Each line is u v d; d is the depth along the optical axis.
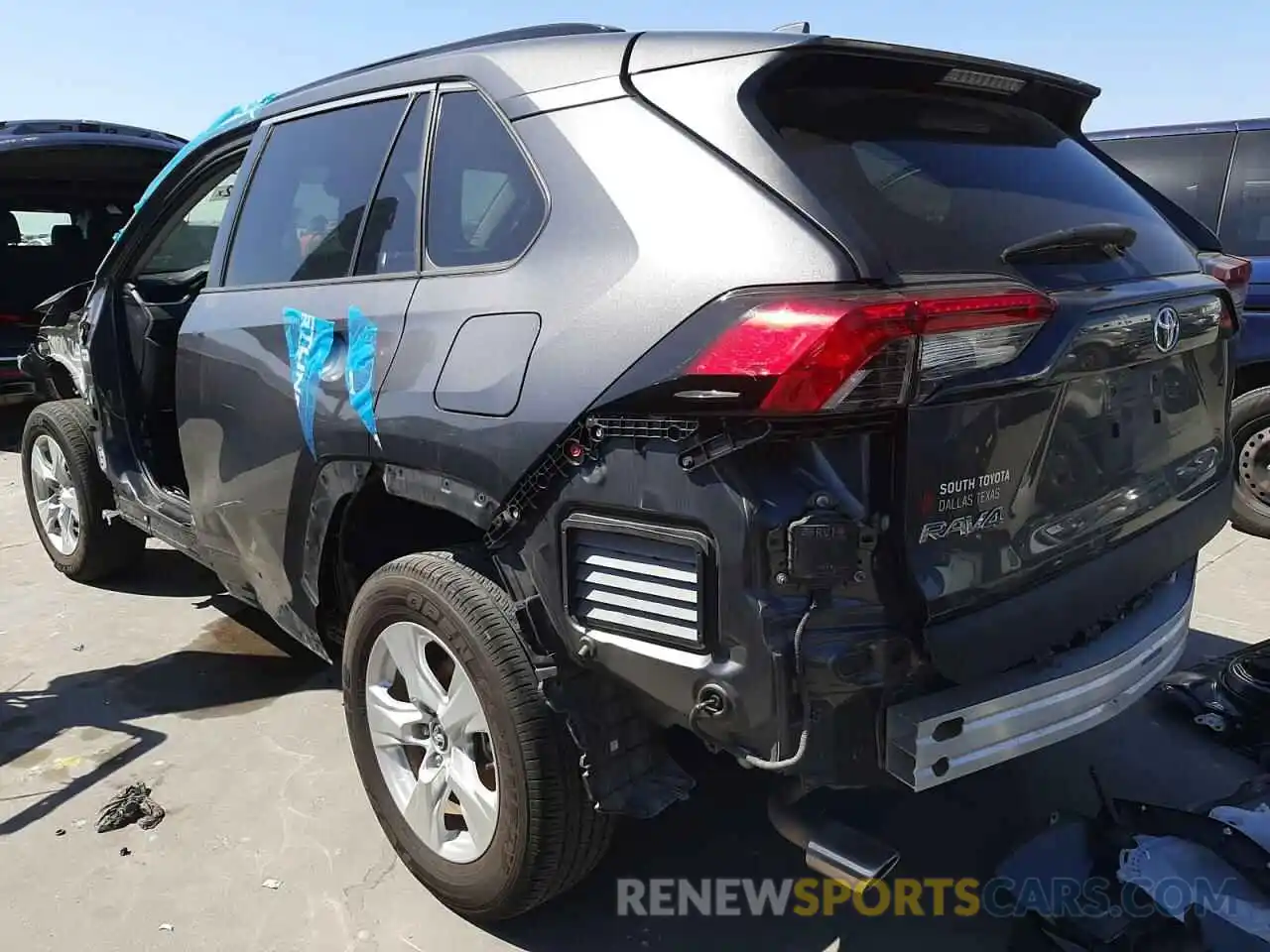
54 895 2.59
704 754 2.76
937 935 2.45
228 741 3.36
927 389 1.81
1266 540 5.26
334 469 2.70
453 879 2.46
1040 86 2.52
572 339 2.05
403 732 2.58
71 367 4.63
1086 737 3.30
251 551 3.21
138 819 2.92
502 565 2.25
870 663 1.84
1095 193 2.54
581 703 2.13
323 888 2.62
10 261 7.64
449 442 2.27
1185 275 2.55
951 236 2.04
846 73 2.17
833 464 1.81
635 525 1.97
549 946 2.42
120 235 4.12
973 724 1.94
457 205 2.48
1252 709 3.24
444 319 2.36
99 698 3.66
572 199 2.18
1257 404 5.18
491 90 2.44
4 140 7.09
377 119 2.80
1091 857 2.41
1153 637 2.36
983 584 1.99
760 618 1.81
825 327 1.73
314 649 3.09
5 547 5.43
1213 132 5.35
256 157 3.30
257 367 2.97
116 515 4.57
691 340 1.87
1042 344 1.98
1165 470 2.53
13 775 3.15
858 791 2.94
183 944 2.42
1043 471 2.10
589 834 2.26
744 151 1.98
